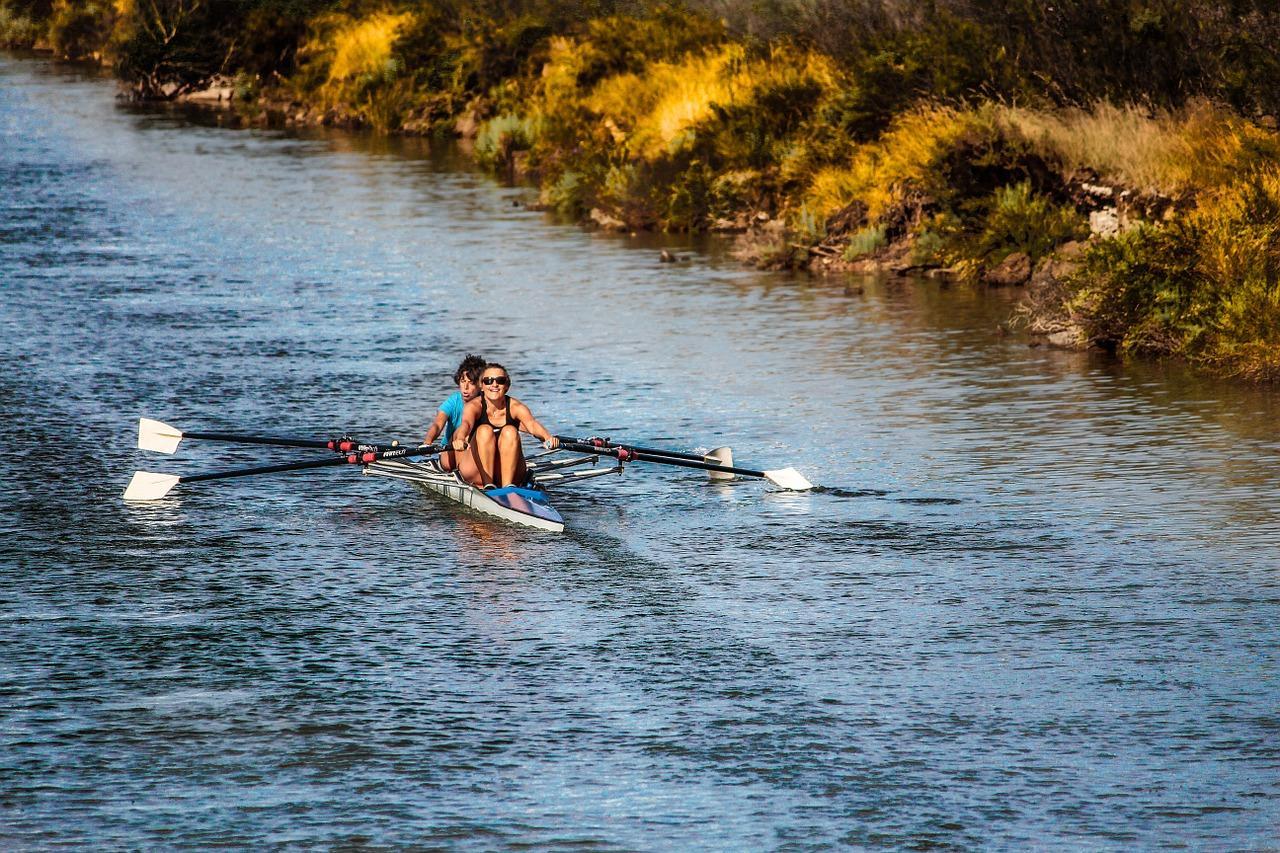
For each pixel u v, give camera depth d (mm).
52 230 106438
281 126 183875
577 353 65250
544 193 118375
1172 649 32312
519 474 45406
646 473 48469
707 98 117000
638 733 28609
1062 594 35875
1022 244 80125
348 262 91938
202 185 129875
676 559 39250
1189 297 62312
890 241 86812
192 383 60750
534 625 34438
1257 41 80625
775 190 101312
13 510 44188
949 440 50156
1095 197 79750
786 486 45031
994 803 25750
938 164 84688
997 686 30562
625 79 134500
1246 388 56031
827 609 35219
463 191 124500
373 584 37500
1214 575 36875
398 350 66875
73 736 28656
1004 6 94438
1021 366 60750
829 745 28000
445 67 175625
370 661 32312
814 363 62219
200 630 34281
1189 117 82250
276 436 52500
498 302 78125
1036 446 49062
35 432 53406
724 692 30453
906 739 28203
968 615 34625
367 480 47938
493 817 25469
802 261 87062
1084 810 25453
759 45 124875
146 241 101312
